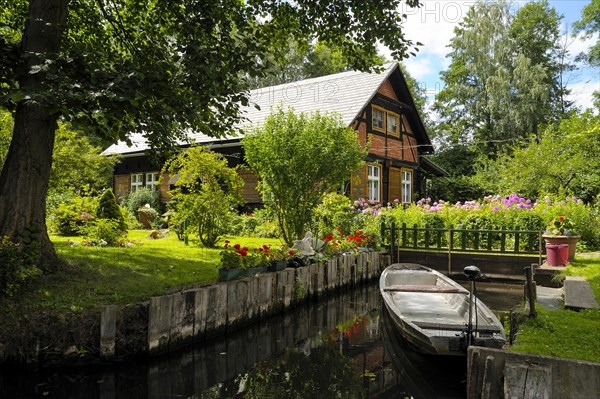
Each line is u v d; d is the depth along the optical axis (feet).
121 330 17.76
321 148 34.27
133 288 20.83
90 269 23.16
